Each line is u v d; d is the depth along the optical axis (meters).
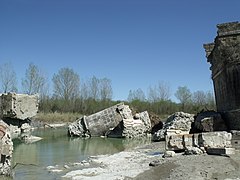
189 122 40.59
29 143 41.19
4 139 17.81
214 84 41.28
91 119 53.31
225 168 17.36
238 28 32.41
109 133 52.62
